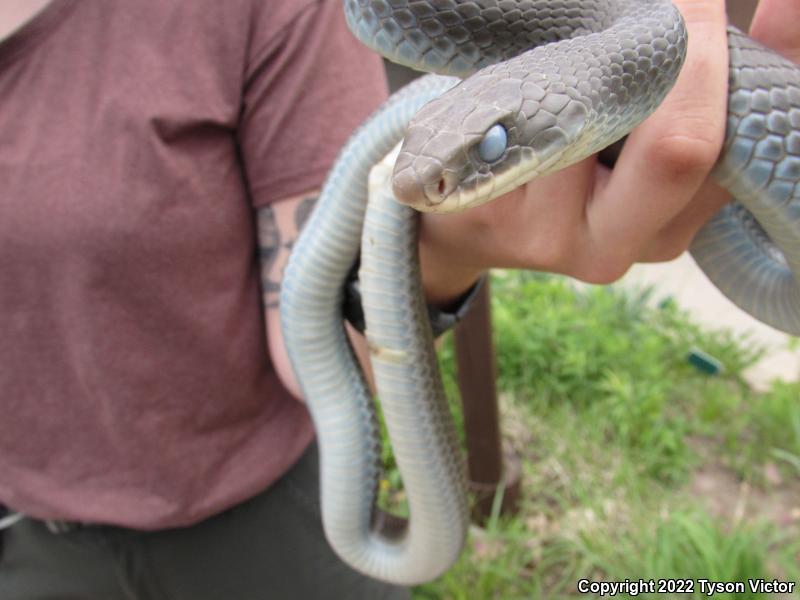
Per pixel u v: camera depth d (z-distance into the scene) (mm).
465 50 159
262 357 232
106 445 219
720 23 132
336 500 218
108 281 199
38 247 194
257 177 212
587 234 155
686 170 133
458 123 135
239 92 200
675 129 131
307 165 204
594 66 139
